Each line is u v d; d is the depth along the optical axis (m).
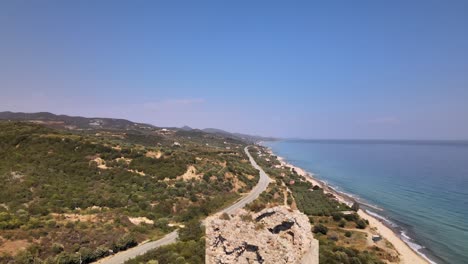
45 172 68.31
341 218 72.00
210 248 14.98
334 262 40.50
